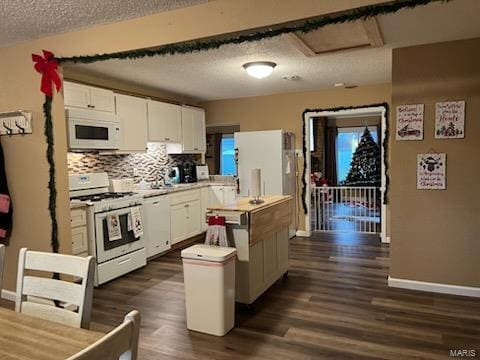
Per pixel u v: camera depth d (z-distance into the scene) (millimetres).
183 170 5941
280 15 2193
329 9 2084
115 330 878
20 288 1567
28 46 3045
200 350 2492
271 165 5395
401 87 3436
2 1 2279
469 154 3260
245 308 3158
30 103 3096
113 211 3945
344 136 9898
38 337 1196
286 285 3693
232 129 9102
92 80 4375
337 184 9773
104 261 3816
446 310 3039
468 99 3232
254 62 3816
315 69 4227
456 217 3340
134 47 2611
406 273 3551
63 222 3109
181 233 5238
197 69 4109
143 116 4863
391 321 2863
